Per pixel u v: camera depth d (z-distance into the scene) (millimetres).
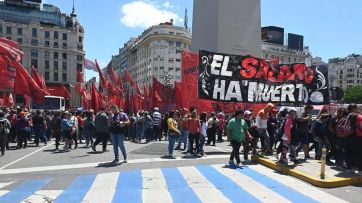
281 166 10820
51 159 13336
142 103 31000
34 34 106125
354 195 8234
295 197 7961
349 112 10547
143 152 15383
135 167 11406
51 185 8898
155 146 18156
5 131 14641
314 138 12625
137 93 33312
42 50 106875
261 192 8352
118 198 7707
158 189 8523
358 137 10148
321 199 7832
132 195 7961
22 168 11375
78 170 10938
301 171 10109
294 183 9312
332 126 10906
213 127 18344
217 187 8766
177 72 107125
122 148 12383
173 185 8922
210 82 15523
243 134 11773
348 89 109062
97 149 17047
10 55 15453
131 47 131625
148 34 109625
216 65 15641
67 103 39781
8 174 10414
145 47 113500
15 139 20656
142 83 115812
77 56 111812
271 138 13586
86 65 33188
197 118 14430
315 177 9352
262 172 10648
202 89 15406
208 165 11773
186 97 17984
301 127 12086
